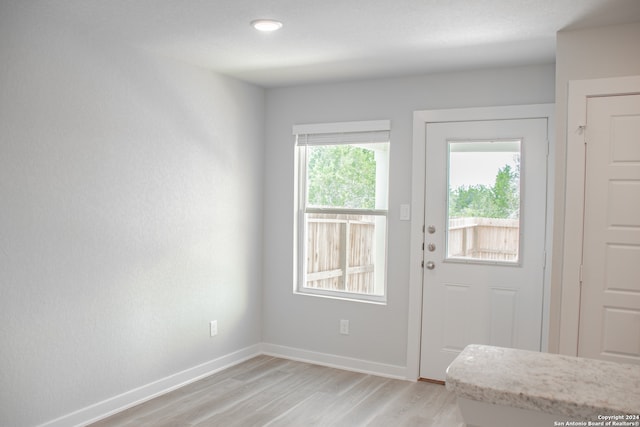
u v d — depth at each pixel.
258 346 4.68
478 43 3.23
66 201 2.98
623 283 2.86
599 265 2.91
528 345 3.72
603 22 2.83
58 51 2.91
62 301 2.98
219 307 4.20
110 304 3.27
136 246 3.44
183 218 3.82
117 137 3.28
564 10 2.65
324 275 4.57
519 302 3.75
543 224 3.67
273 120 4.67
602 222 2.90
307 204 4.64
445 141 3.96
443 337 3.99
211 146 4.06
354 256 4.43
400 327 4.13
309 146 4.59
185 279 3.85
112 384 3.30
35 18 2.79
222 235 4.21
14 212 2.73
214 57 3.65
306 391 3.77
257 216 4.62
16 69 2.71
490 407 1.03
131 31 3.09
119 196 3.31
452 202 3.96
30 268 2.81
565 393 0.97
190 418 3.24
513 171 3.76
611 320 2.89
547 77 3.65
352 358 4.32
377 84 4.22
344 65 3.82
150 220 3.54
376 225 4.33
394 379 4.09
